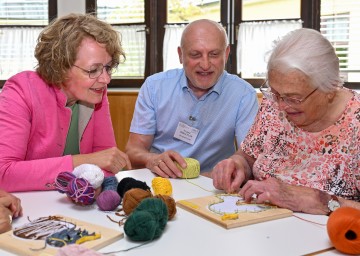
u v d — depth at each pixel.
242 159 1.62
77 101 1.67
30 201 1.32
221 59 2.12
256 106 2.29
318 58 1.17
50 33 1.50
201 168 2.30
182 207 1.26
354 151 1.34
